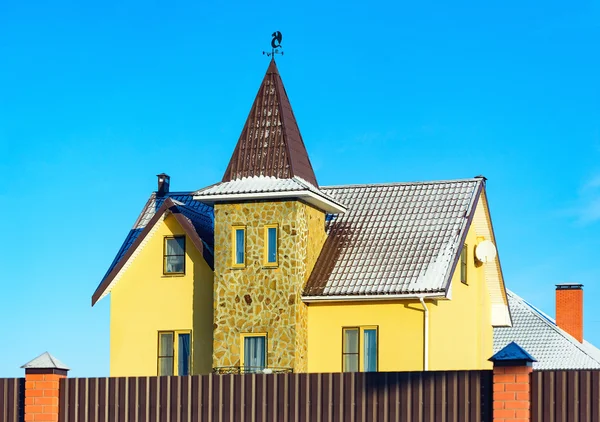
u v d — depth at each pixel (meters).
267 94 34.41
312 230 33.56
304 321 32.66
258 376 23.00
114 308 35.25
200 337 34.12
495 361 20.88
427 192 35.44
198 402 23.33
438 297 31.36
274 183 32.56
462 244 33.09
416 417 21.70
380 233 34.16
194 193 32.88
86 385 24.12
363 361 32.19
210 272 34.34
